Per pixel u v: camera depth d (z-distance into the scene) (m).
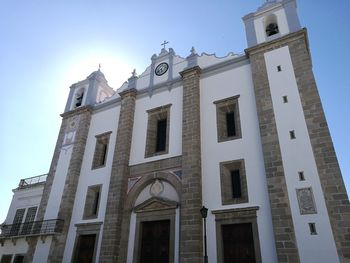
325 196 16.59
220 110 23.73
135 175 24.81
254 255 17.66
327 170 17.14
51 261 24.53
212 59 26.41
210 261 18.45
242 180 20.08
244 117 22.05
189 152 22.27
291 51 21.92
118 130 27.53
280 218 17.12
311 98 19.58
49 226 26.34
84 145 30.22
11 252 27.33
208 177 21.22
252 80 22.97
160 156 24.20
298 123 19.28
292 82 20.80
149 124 26.64
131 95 28.80
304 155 18.17
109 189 24.77
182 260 18.81
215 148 22.05
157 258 21.03
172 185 22.64
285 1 24.61
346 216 15.61
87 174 28.19
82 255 24.41
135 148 26.20
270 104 20.78
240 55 24.84
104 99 32.59
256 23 25.31
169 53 29.61
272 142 19.47
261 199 18.69
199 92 25.12
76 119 32.44
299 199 17.12
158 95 27.70
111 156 27.52
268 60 22.58
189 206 20.25
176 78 27.41
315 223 16.19
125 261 21.75
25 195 34.31
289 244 16.30
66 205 26.75
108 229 22.94
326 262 15.15
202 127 23.44
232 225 19.16
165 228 21.72
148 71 30.25
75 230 25.64
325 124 18.36
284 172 18.23
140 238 22.27
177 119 25.06
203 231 19.53
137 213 23.16
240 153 20.91
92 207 26.48
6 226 29.38
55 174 29.89
